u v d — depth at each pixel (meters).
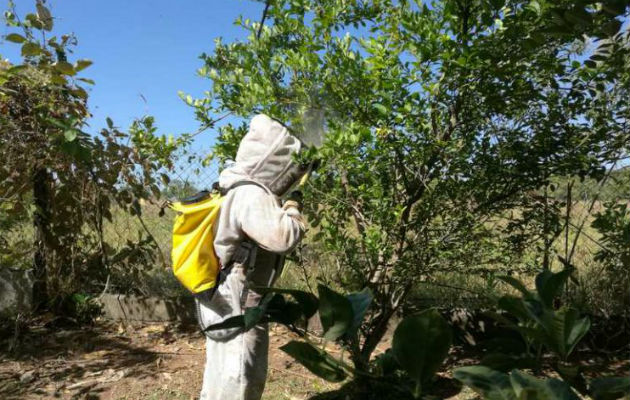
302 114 3.33
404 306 4.29
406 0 3.10
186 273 2.30
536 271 3.53
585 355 3.96
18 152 3.90
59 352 4.13
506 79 2.98
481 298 4.04
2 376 3.65
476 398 3.11
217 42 3.70
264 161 2.38
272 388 3.47
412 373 0.83
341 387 3.40
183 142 4.05
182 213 2.32
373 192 3.11
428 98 3.00
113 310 4.90
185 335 4.56
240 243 2.33
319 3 3.26
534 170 3.31
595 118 3.35
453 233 3.32
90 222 4.40
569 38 2.57
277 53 3.51
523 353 1.03
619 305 4.02
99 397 3.37
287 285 4.70
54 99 3.74
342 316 0.93
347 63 2.94
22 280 4.58
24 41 3.13
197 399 3.38
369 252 3.25
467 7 2.88
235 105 3.64
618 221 3.76
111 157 3.94
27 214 4.25
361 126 2.96
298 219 2.30
